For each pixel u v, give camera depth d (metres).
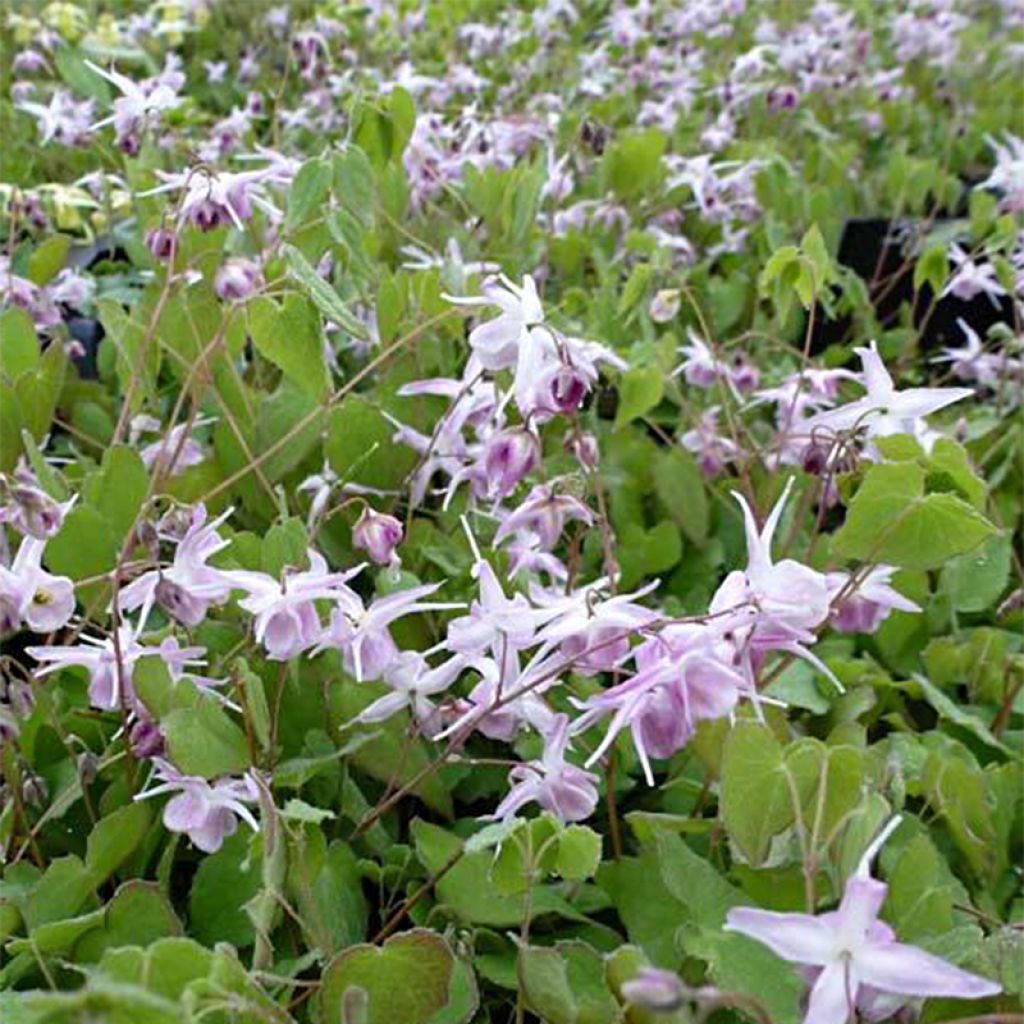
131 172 0.57
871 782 0.30
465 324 0.47
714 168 0.69
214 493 0.40
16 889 0.31
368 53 0.97
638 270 0.48
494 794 0.36
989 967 0.25
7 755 0.32
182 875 0.34
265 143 0.81
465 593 0.40
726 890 0.28
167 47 1.00
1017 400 0.56
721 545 0.49
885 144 1.01
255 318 0.36
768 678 0.35
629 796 0.37
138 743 0.30
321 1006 0.26
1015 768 0.37
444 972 0.26
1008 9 1.34
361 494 0.43
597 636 0.29
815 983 0.21
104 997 0.19
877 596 0.33
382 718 0.32
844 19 1.06
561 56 1.01
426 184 0.60
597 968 0.29
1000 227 0.54
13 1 0.94
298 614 0.30
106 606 0.37
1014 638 0.45
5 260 0.53
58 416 0.51
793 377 0.50
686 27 1.01
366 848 0.33
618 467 0.51
